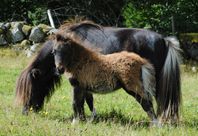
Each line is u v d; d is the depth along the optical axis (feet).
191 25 147.13
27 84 54.24
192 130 47.88
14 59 105.09
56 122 47.73
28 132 42.32
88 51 50.21
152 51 52.34
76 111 51.03
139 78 49.80
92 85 50.37
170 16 144.36
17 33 119.65
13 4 161.07
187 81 88.58
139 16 144.66
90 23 54.34
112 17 158.92
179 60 52.08
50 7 158.92
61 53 49.08
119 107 61.00
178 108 50.90
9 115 50.21
